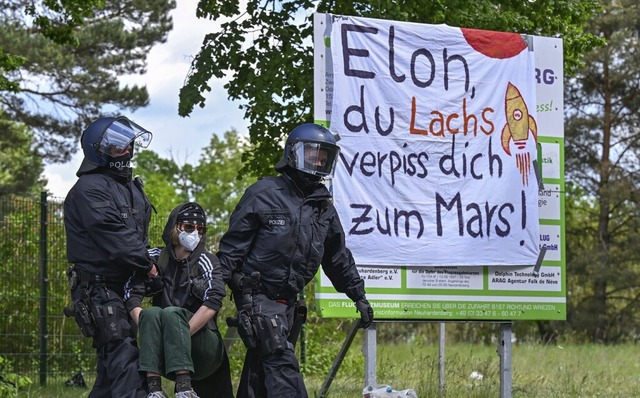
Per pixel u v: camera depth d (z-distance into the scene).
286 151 10.36
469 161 14.25
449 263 13.99
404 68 14.00
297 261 10.23
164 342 9.23
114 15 46.22
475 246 14.15
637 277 55.12
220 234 20.81
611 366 23.28
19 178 54.69
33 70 43.16
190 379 9.30
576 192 61.47
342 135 13.64
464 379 17.89
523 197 14.49
